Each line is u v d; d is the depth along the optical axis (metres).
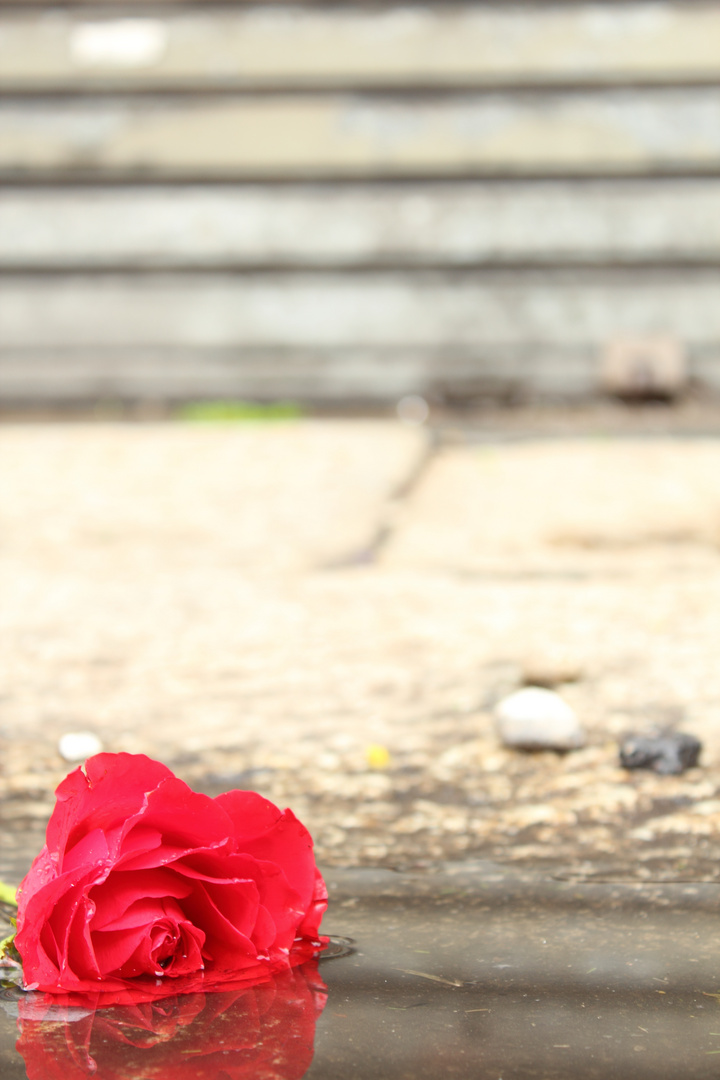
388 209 7.35
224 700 2.33
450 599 3.10
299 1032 1.02
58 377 7.55
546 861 1.56
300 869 1.10
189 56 7.24
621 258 7.29
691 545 3.88
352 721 2.19
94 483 4.98
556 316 7.37
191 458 5.57
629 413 7.22
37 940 0.99
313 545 3.83
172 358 7.51
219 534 4.02
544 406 7.41
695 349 7.33
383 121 7.27
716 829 1.67
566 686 2.32
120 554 3.73
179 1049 0.97
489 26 7.15
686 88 7.14
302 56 7.22
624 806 1.77
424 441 6.02
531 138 7.22
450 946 1.25
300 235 7.39
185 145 7.33
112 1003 1.06
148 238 7.43
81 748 2.02
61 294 7.48
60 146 7.34
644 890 1.44
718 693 2.24
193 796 1.01
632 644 2.60
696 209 7.21
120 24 7.23
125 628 2.86
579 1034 1.02
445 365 7.44
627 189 7.25
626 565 3.53
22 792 1.87
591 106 7.18
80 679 2.47
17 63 7.26
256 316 7.47
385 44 7.21
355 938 1.28
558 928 1.31
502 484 5.13
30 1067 0.94
